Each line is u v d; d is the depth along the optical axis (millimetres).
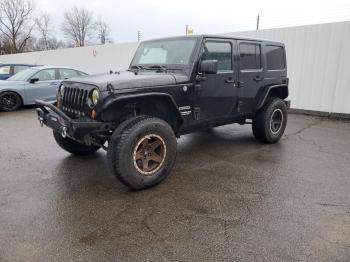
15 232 2879
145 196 3629
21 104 9773
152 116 3939
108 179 4133
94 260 2502
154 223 3045
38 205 3402
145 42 5160
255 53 5289
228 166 4645
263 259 2504
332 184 3980
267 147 5656
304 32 8758
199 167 4602
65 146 4867
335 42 8258
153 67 4652
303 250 2613
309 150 5457
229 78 4805
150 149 3783
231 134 6637
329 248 2639
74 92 3916
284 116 5973
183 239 2779
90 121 3580
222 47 4695
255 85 5324
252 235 2836
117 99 3525
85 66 15914
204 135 6547
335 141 6074
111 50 14359
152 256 2549
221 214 3217
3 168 4535
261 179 4148
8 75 12633
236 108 5090
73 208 3338
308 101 9000
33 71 10016
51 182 4035
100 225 3010
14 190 3787
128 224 3027
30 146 5684
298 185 3951
